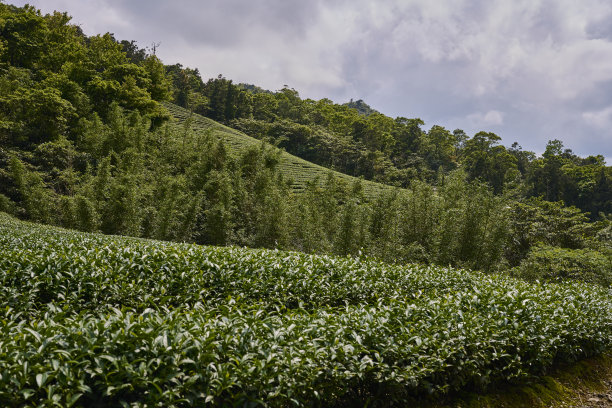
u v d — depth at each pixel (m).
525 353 6.25
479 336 5.44
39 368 3.10
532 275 17.28
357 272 8.82
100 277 6.82
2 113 34.00
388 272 9.31
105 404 3.26
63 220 25.03
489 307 6.53
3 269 7.07
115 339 3.55
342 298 7.93
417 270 10.05
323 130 89.50
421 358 4.72
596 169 74.12
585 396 6.25
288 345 4.16
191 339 3.75
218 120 88.75
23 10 57.19
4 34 48.00
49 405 2.99
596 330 7.48
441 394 5.25
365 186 46.22
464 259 18.38
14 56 48.09
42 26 51.75
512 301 6.87
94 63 50.81
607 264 17.09
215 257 8.73
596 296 9.29
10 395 3.01
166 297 6.25
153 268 7.93
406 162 79.00
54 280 6.83
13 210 25.84
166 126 39.78
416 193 20.84
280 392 3.75
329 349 4.23
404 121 102.06
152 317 4.16
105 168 25.77
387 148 85.19
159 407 3.31
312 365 3.90
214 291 7.48
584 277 17.22
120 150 33.28
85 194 25.08
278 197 26.14
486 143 87.56
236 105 92.94
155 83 52.25
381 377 4.49
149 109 44.69
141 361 3.45
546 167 73.94
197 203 26.06
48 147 30.45
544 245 21.11
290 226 25.77
